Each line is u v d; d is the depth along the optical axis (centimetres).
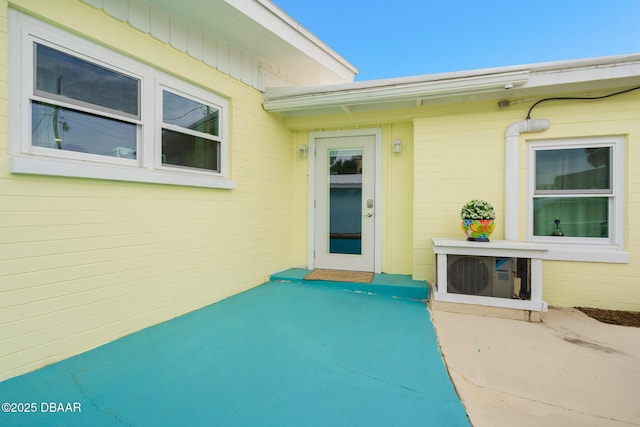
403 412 181
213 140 385
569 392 201
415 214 445
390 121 471
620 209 373
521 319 337
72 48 245
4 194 207
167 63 318
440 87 382
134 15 287
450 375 222
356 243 508
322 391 202
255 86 446
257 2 353
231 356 248
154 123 310
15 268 212
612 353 258
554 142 393
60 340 236
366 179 502
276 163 493
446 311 359
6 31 209
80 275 249
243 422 172
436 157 437
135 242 290
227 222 398
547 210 401
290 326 309
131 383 208
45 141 232
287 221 524
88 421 171
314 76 588
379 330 303
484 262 355
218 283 384
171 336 282
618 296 370
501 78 361
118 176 270
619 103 368
